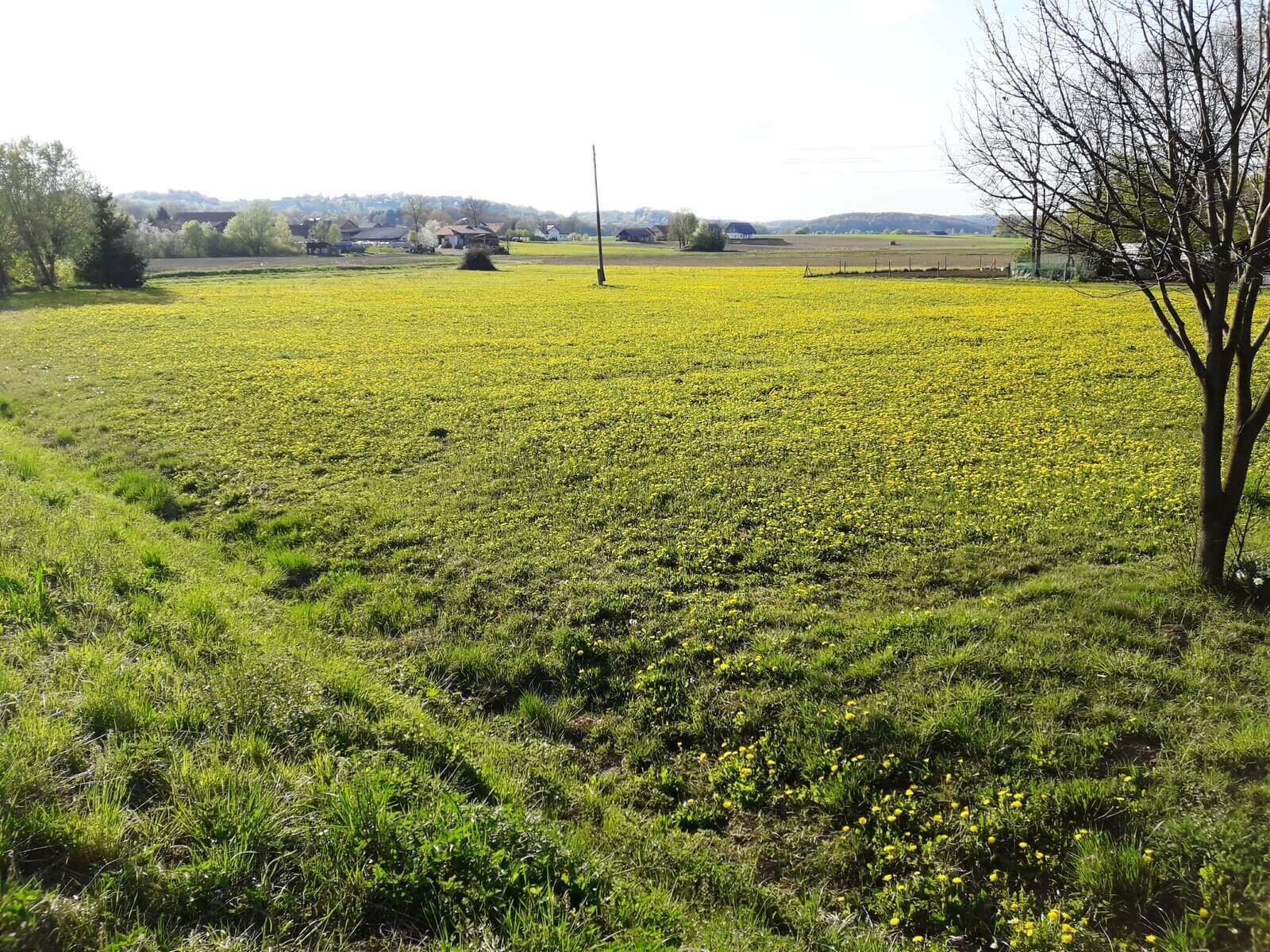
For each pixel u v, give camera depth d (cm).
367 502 1291
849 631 852
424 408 1977
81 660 597
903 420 1786
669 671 803
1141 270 839
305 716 584
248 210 12288
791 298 4947
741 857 579
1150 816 565
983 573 990
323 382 2316
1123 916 499
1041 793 589
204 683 607
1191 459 1431
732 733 711
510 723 734
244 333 3403
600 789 650
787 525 1166
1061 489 1286
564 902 447
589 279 7250
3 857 378
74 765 467
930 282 6281
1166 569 960
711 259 11044
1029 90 835
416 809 495
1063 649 777
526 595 973
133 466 1490
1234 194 778
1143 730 658
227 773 482
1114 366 2367
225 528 1195
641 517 1220
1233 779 591
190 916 384
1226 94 754
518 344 3066
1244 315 813
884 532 1125
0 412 1920
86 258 5822
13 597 680
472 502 1295
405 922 410
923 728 664
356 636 885
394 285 6544
